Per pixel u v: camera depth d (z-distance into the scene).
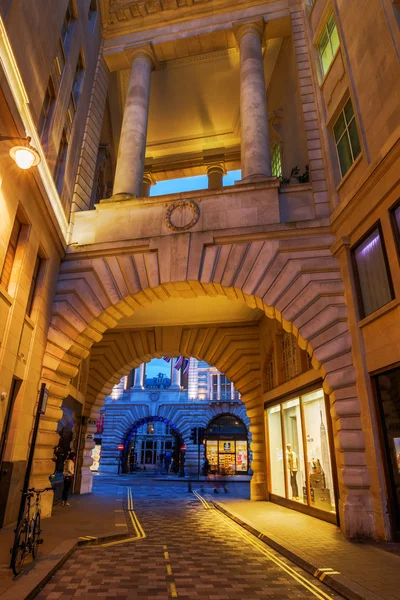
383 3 9.03
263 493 15.68
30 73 9.04
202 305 16.61
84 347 11.94
